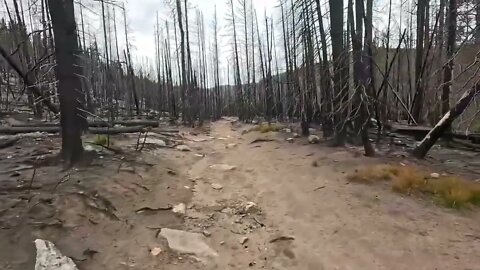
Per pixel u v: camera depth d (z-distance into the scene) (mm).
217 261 4797
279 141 13836
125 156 9094
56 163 7441
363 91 8820
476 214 5578
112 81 22500
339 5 10383
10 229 4656
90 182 6590
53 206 5402
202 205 6883
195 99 29078
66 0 7020
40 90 9977
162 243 5117
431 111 14906
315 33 10828
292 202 6750
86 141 10172
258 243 5328
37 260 4086
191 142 14992
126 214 5809
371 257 4543
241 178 8875
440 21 15148
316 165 8961
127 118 22578
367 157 9367
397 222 5363
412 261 4355
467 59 8859
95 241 4848
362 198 6414
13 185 6039
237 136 18328
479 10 8039
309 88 11906
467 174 7926
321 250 4871
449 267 4156
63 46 7160
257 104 41312
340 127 11375
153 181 7723
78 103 7711
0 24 13805
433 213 5637
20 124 13398
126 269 4398
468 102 8469
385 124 13312
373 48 9906
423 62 17906
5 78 16125
